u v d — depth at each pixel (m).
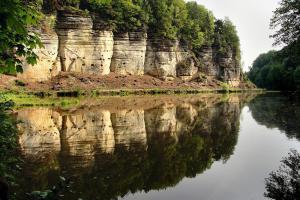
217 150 25.83
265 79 141.25
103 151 24.17
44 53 77.38
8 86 63.94
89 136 29.11
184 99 74.62
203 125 37.88
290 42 33.00
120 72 99.81
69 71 85.44
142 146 26.45
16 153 22.38
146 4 109.44
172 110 51.41
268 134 31.27
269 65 144.88
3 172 10.91
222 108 55.94
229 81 133.88
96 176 18.50
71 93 69.81
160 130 33.81
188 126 37.00
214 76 131.38
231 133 32.91
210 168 20.97
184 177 19.14
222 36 136.62
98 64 90.31
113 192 16.28
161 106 56.50
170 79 111.00
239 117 44.38
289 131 32.25
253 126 36.59
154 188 17.20
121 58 99.44
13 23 6.39
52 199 7.18
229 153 24.80
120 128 33.75
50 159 21.36
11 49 8.30
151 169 20.50
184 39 118.00
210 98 80.06
